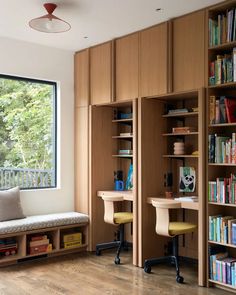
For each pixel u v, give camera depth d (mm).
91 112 5441
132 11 4211
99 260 4949
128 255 5211
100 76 5402
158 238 4832
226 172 4246
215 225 3941
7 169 5473
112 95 5184
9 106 5520
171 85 4457
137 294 3738
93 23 4594
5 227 4574
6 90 5484
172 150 5012
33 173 5699
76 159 5785
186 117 4938
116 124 5723
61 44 5492
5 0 3898
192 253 4812
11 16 4359
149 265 4418
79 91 5762
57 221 5082
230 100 3943
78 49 5746
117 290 3846
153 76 4672
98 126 5508
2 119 5453
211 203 3967
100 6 4062
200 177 4043
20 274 4348
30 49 5418
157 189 4820
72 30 4859
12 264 4719
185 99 4840
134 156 4727
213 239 3955
